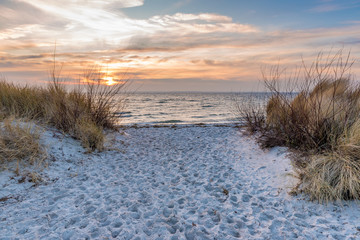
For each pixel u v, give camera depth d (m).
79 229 2.60
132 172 4.50
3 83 6.57
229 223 2.77
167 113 22.80
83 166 4.57
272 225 2.66
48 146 4.65
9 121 4.55
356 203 2.84
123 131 8.27
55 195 3.38
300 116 4.49
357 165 3.05
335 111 4.20
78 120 5.88
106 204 3.20
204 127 10.49
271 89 5.19
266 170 4.22
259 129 6.35
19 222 2.67
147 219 2.86
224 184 3.88
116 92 7.12
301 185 3.36
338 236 2.38
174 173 4.50
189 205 3.23
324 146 3.85
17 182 3.56
